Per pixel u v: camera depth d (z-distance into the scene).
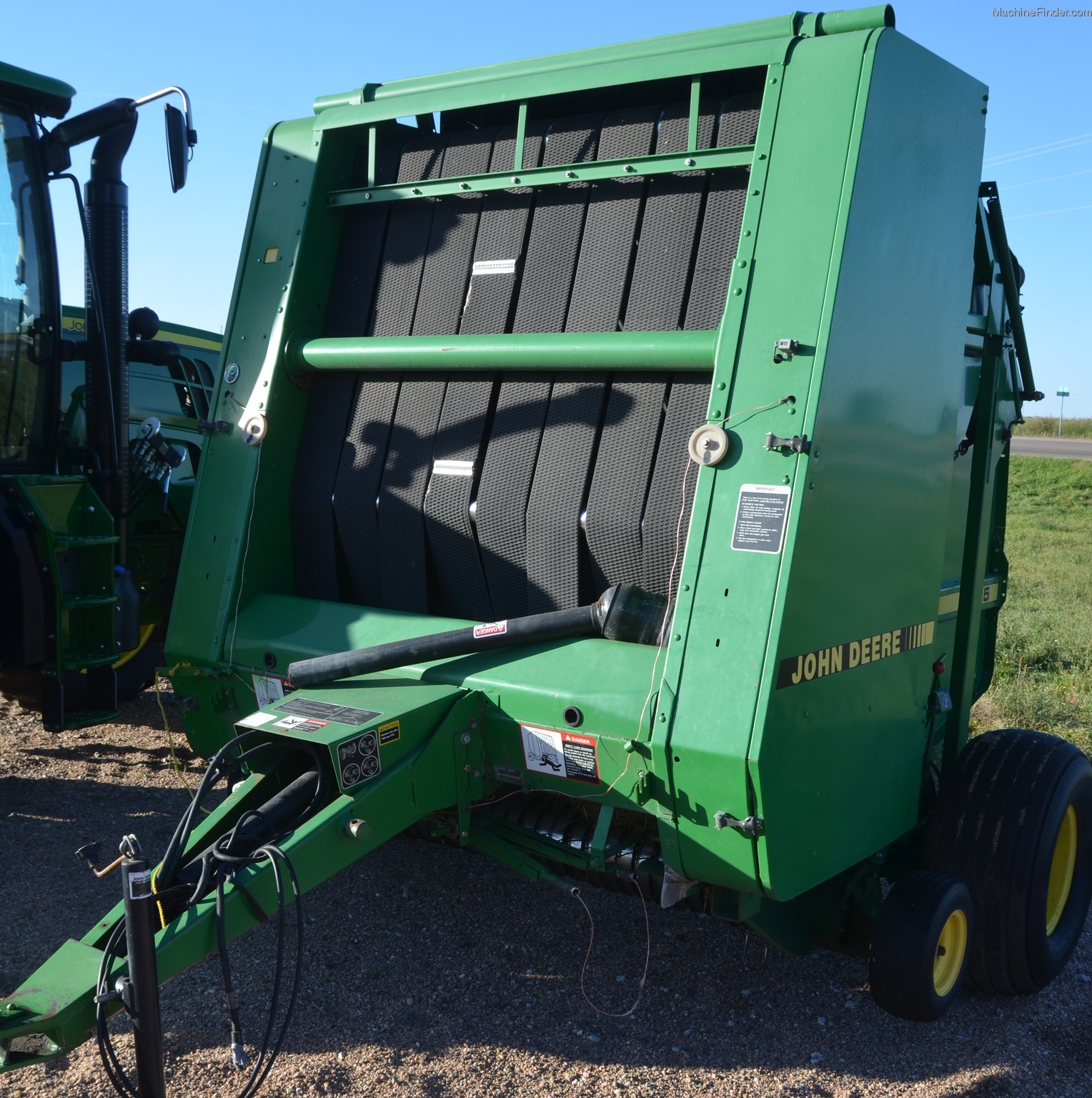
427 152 3.57
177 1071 2.75
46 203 4.30
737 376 2.66
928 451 3.11
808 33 2.88
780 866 2.51
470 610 3.38
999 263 3.79
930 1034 3.10
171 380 6.35
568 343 3.04
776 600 2.45
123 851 2.02
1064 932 3.54
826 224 2.63
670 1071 2.84
